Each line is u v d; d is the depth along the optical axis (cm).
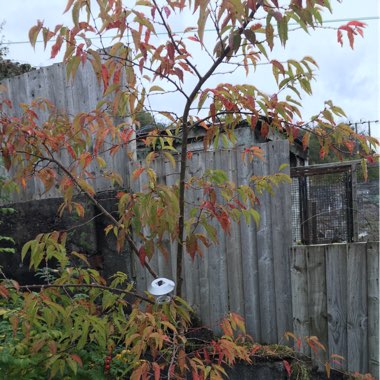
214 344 162
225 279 301
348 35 141
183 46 154
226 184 190
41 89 369
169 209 144
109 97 336
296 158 498
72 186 181
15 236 369
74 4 136
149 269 182
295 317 267
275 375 264
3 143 189
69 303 177
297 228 298
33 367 205
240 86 152
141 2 141
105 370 220
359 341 245
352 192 282
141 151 352
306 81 151
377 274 238
